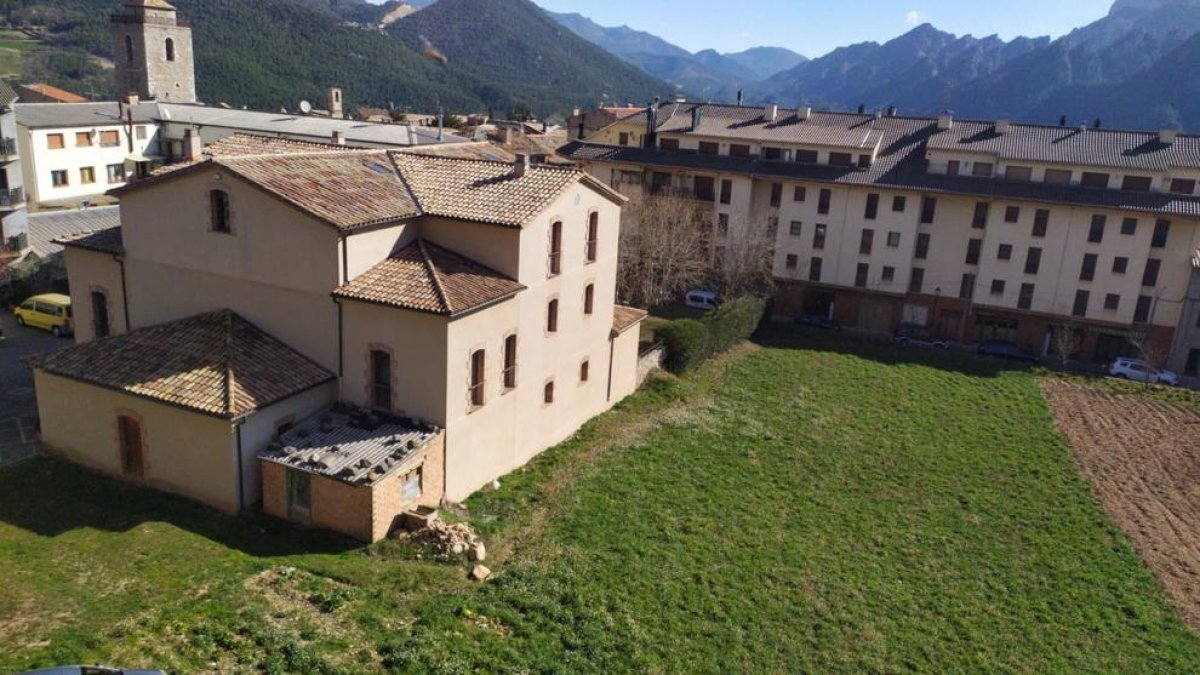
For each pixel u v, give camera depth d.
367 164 34.28
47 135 72.62
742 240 67.38
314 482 26.31
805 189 69.75
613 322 42.19
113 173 79.38
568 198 34.59
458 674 20.34
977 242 66.69
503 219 31.34
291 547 25.42
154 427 27.38
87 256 33.66
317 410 29.33
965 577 30.25
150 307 32.81
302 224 28.66
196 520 26.17
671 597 26.16
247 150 38.91
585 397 40.25
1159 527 36.31
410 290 28.59
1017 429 48.03
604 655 22.58
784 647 24.73
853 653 24.97
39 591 21.05
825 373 55.97
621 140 81.38
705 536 30.58
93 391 28.14
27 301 45.75
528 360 33.84
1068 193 62.88
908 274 68.38
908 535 33.06
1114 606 29.42
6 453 29.75
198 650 19.22
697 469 36.88
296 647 19.84
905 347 66.12
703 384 50.84
